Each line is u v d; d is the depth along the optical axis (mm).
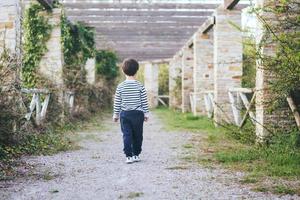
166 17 14711
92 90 15367
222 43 10977
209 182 5727
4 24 8008
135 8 13211
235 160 6824
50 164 6699
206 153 7469
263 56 7086
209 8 13133
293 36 6496
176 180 5824
